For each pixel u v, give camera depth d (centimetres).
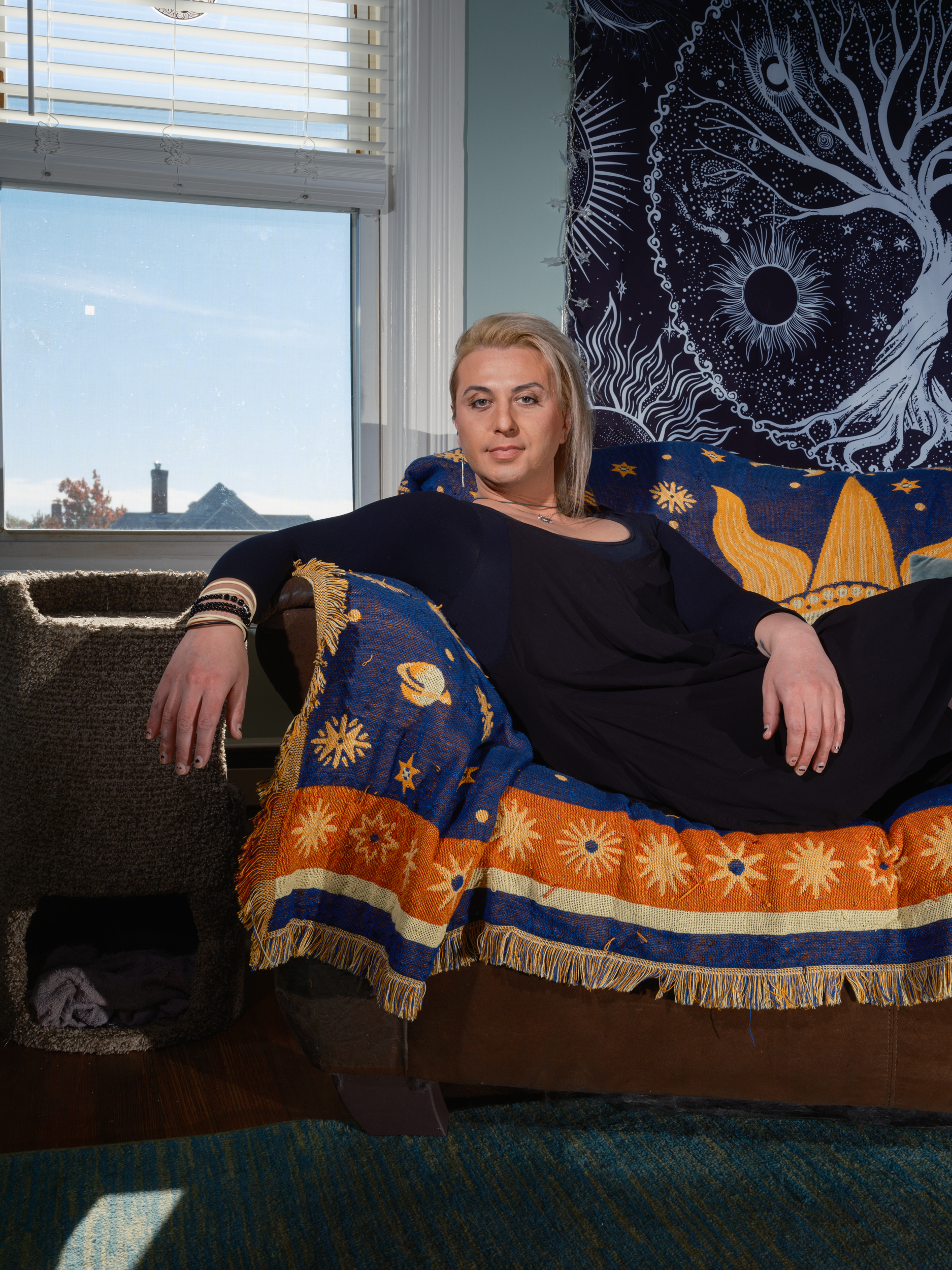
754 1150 114
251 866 103
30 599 141
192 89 221
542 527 141
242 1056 138
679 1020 105
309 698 106
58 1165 108
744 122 229
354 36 228
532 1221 99
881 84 235
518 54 222
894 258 238
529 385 145
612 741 116
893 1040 104
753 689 120
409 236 220
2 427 211
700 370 230
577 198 224
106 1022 140
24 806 138
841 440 239
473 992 105
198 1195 103
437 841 101
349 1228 97
